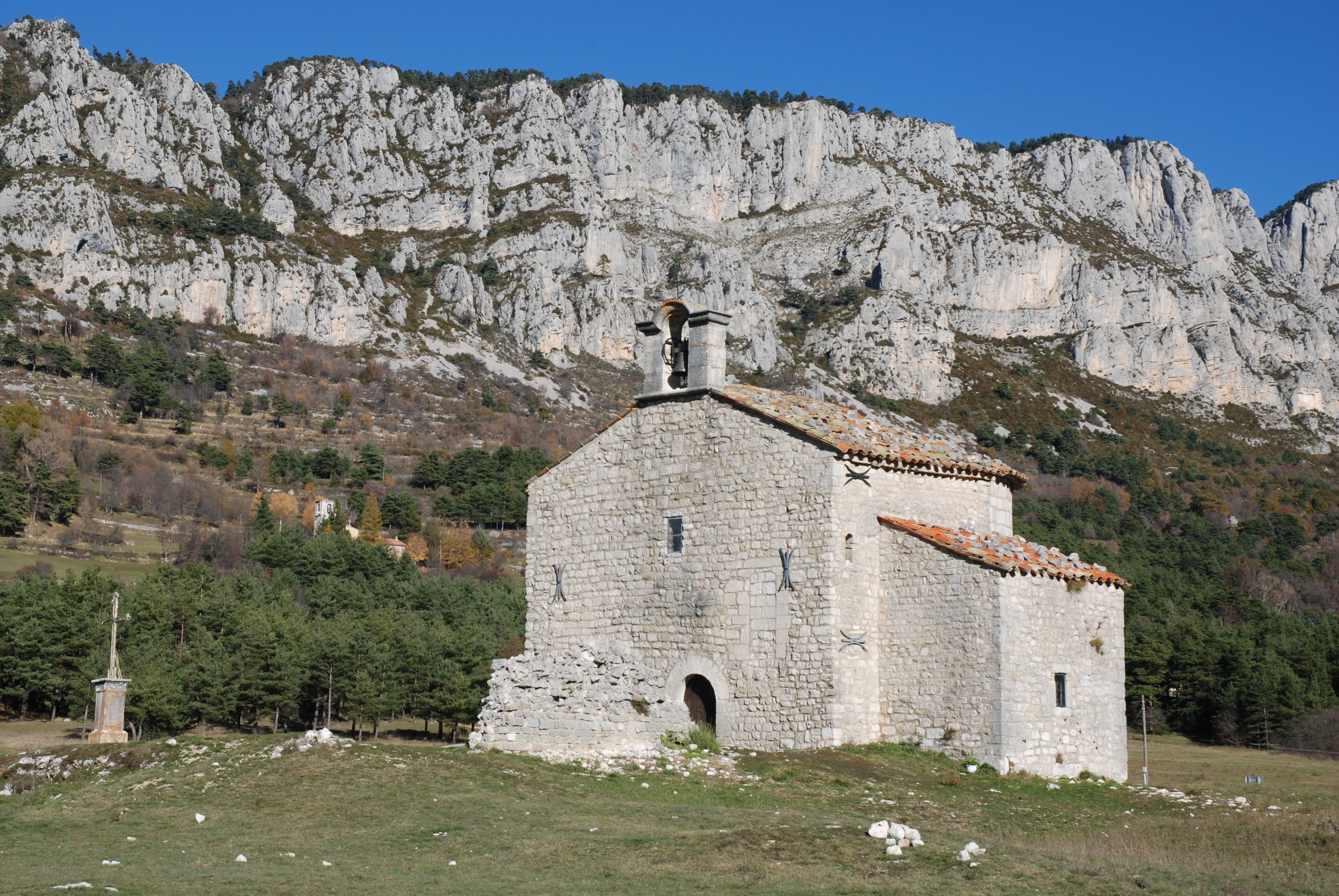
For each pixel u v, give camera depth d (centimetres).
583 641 4188
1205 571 16750
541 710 3400
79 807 2861
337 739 3238
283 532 13462
